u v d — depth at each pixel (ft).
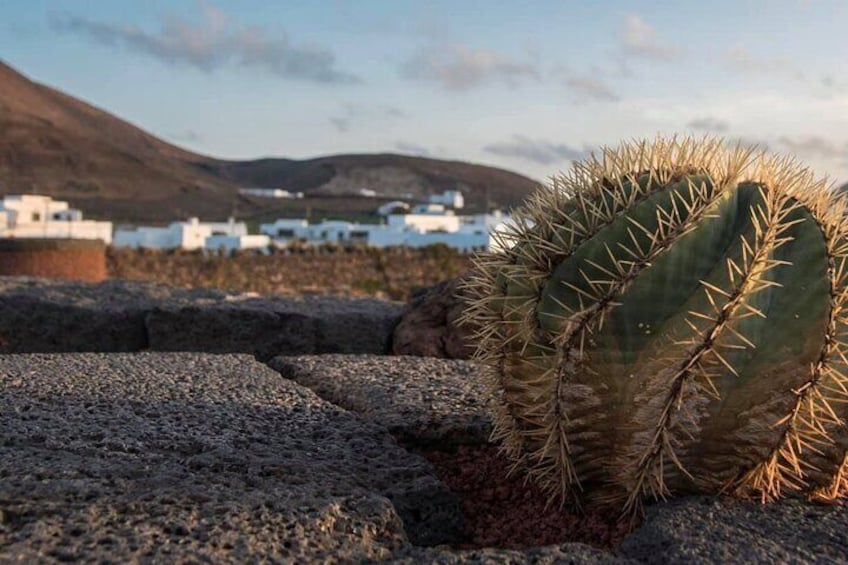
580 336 3.76
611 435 3.85
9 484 3.74
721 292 3.68
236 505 3.68
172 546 3.39
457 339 7.16
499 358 4.06
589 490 4.07
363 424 4.84
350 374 5.88
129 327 7.82
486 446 4.89
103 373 5.65
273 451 4.39
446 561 3.43
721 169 3.94
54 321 7.77
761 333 3.75
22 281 8.76
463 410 5.11
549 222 3.96
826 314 3.73
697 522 3.74
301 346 7.77
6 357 6.15
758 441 3.81
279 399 5.23
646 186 3.88
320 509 3.70
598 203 3.94
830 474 3.96
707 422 3.79
